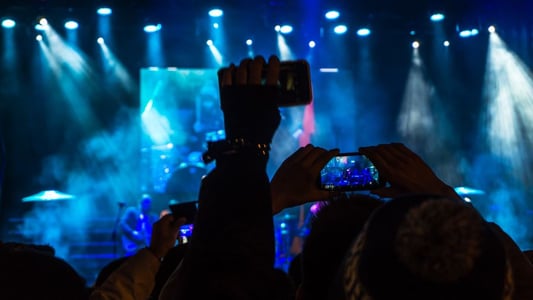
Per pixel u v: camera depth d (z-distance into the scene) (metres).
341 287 1.01
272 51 15.48
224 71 1.32
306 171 1.45
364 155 1.52
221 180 1.21
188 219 2.11
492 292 0.89
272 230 1.20
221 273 1.15
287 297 1.28
